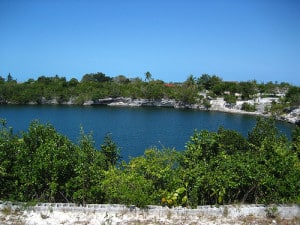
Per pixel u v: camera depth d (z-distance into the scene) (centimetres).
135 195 1152
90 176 1231
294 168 1278
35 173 1194
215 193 1209
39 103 13450
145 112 11106
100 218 1094
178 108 13012
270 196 1197
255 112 11438
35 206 1135
